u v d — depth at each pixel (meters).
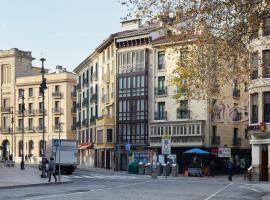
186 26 20.95
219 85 23.27
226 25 20.09
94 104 81.88
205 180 44.47
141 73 67.25
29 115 103.50
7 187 31.16
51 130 101.56
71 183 37.12
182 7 19.86
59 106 101.25
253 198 24.89
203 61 22.45
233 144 62.31
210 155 60.00
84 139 88.38
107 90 74.94
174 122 62.28
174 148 62.12
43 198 22.72
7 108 106.19
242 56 22.00
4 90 107.25
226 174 60.19
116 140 70.00
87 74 88.31
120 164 68.94
